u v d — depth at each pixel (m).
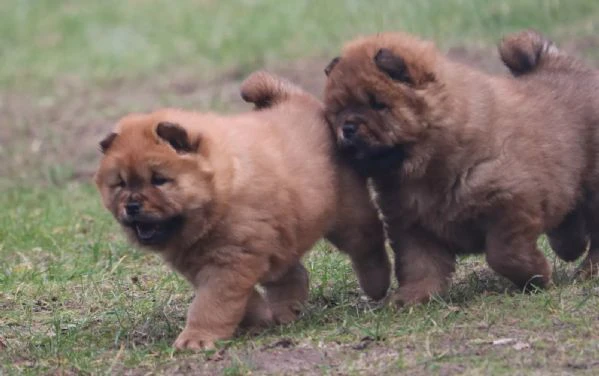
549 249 19.09
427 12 36.50
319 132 16.34
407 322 15.30
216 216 14.74
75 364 14.85
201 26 43.06
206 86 35.62
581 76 17.73
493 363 13.55
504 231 15.96
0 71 41.12
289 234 15.32
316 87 32.47
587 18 34.12
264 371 13.99
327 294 17.66
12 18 47.41
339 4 40.22
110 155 14.87
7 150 31.09
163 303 17.62
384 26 36.62
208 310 14.98
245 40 39.41
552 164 16.34
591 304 15.32
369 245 16.88
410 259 16.55
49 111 35.25
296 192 15.38
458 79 15.97
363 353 14.31
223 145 14.92
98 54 42.16
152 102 34.66
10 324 17.17
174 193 14.55
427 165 15.81
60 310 17.77
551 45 18.34
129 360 14.87
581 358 13.54
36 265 20.34
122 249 20.73
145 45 42.44
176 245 15.01
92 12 47.56
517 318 15.05
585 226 17.89
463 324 15.01
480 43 33.75
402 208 16.28
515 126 16.09
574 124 16.95
